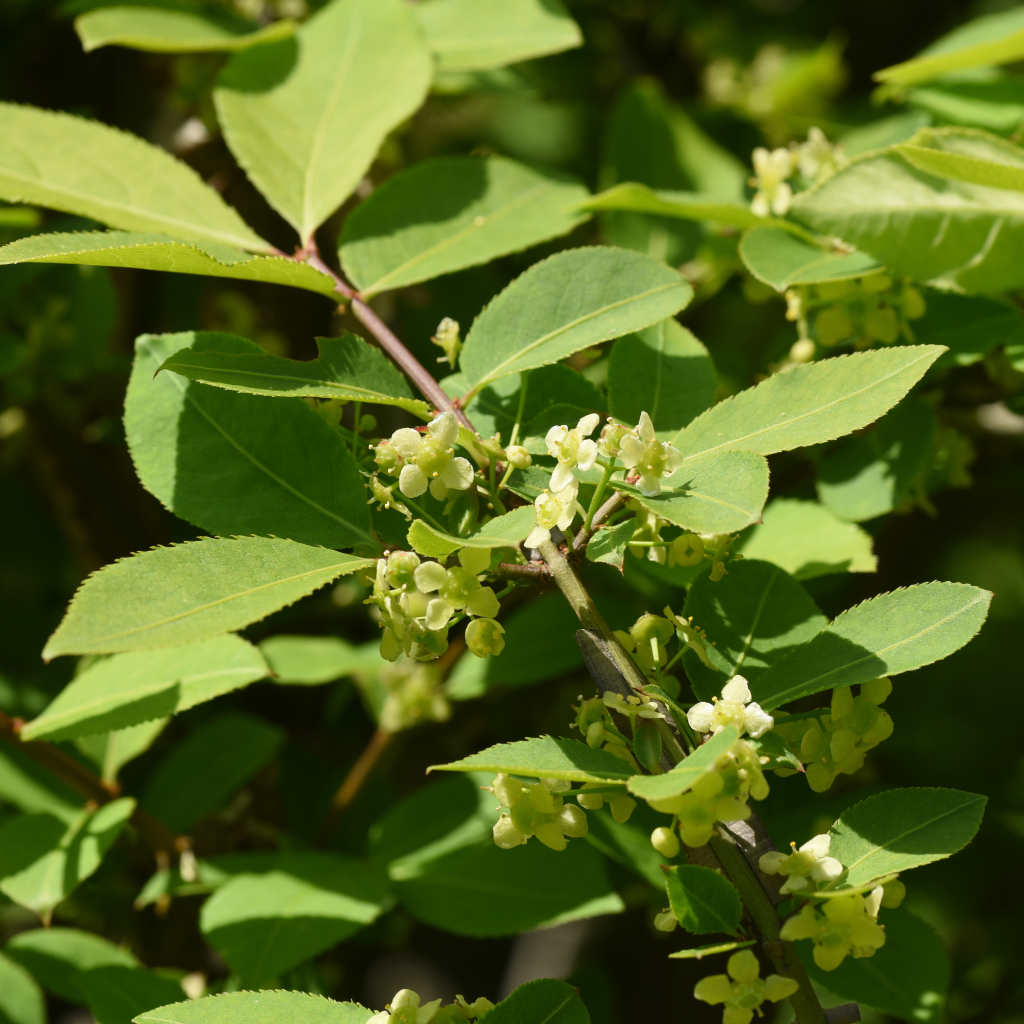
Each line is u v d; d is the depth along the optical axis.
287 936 0.64
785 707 0.66
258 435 0.60
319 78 0.67
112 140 0.64
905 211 0.64
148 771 0.76
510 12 0.71
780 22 1.02
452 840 0.67
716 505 0.57
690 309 0.79
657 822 0.64
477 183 0.66
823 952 0.57
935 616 0.58
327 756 0.81
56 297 0.77
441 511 0.60
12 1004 0.65
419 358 0.76
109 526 0.86
